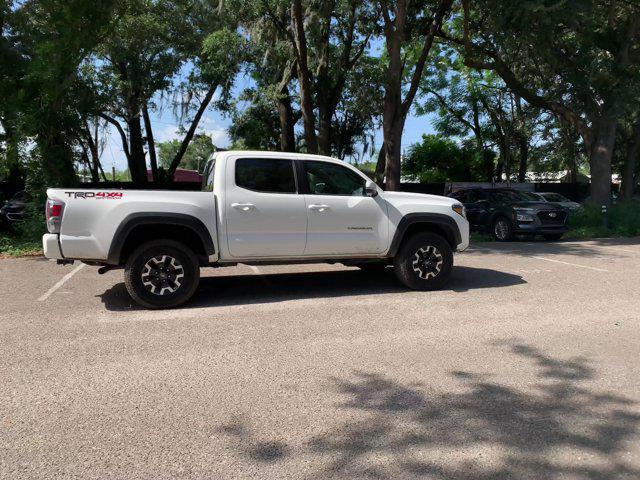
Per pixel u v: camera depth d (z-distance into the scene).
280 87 19.38
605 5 17.34
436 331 5.78
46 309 6.75
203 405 3.94
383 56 25.77
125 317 6.36
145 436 3.48
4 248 12.31
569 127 30.36
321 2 17.61
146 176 27.72
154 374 4.54
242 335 5.64
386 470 3.09
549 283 8.51
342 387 4.27
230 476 3.03
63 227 6.29
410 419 3.72
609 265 10.44
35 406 3.92
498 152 37.94
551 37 15.63
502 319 6.27
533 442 3.41
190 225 6.63
